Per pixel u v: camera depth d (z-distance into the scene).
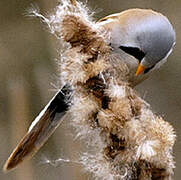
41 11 2.23
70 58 2.01
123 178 2.01
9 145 2.22
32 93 2.23
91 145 2.02
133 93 2.01
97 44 2.02
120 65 2.05
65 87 2.03
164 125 2.01
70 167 2.20
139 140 2.01
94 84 2.01
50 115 2.05
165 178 2.01
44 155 2.20
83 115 2.01
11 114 2.23
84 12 2.02
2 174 2.21
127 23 2.05
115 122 2.01
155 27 2.05
